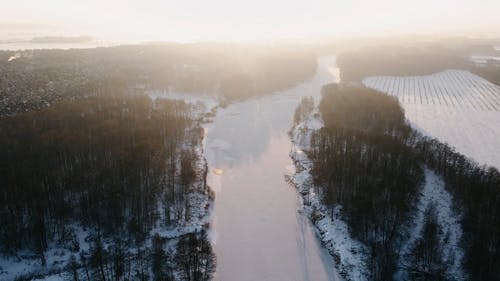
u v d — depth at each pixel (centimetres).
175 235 6059
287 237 6303
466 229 5894
